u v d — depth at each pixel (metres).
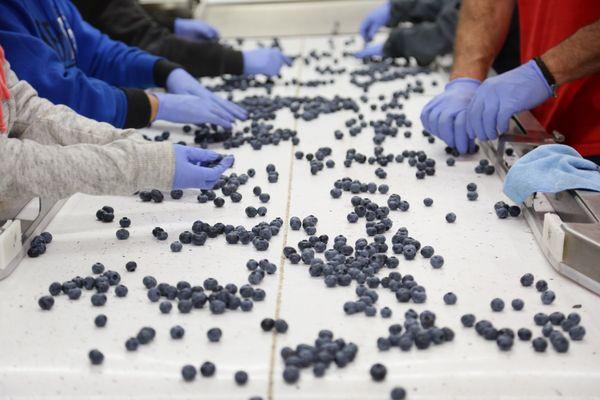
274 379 1.08
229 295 1.21
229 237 1.38
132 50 2.04
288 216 1.47
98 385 1.08
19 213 1.41
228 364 1.10
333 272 1.27
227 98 2.16
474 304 1.21
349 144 1.81
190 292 1.22
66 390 1.07
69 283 1.26
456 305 1.21
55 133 1.39
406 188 1.58
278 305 1.22
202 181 1.40
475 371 1.09
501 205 1.47
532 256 1.33
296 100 2.10
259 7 2.86
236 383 1.07
